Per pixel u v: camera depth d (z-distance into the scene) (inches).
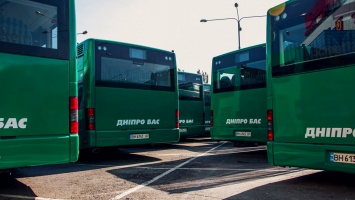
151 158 346.3
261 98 336.8
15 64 173.2
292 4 210.4
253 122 343.6
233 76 371.6
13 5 178.7
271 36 220.5
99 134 303.6
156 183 216.7
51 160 179.2
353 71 171.8
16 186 211.2
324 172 245.4
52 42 187.8
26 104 174.4
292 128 200.1
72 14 198.2
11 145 167.0
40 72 180.9
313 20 196.2
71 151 187.0
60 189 201.9
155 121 345.4
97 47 313.1
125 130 320.5
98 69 310.5
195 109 556.7
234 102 366.0
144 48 347.6
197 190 194.7
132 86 331.3
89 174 253.3
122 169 275.1
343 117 174.7
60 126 185.0
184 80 545.6
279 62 211.9
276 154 207.6
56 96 185.3
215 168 274.4
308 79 193.0
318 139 185.8
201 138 668.7
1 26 172.6
